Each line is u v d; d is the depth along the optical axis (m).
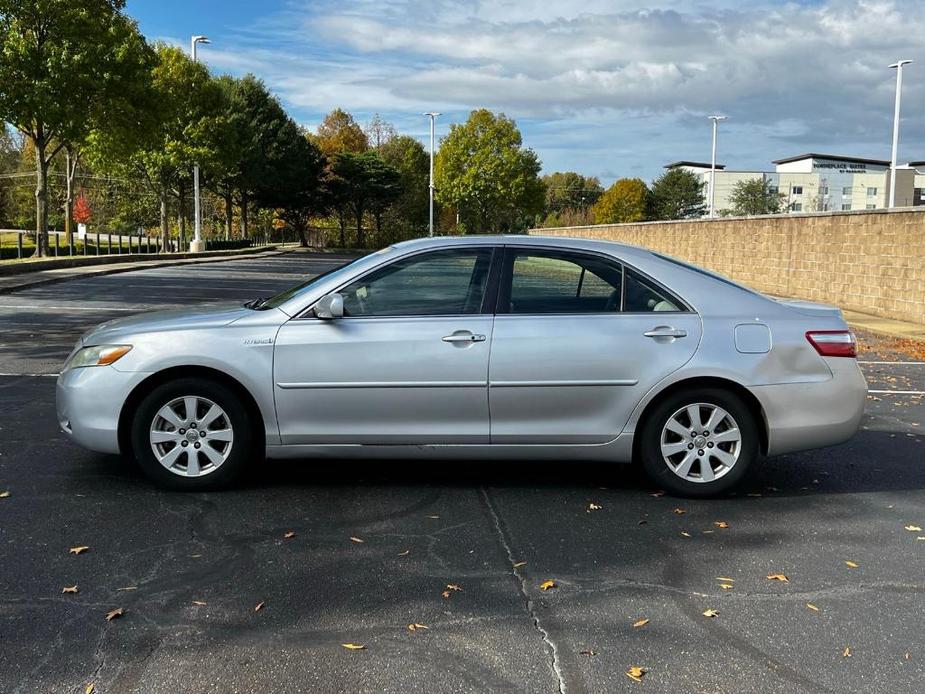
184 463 5.14
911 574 4.09
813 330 5.13
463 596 3.75
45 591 3.73
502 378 4.96
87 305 16.30
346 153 68.06
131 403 5.08
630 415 5.05
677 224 28.92
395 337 4.95
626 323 5.04
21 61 24.50
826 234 19.05
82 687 2.95
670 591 3.85
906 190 61.75
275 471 5.64
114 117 26.84
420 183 80.62
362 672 3.07
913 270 15.70
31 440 6.32
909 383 9.82
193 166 42.62
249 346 4.96
